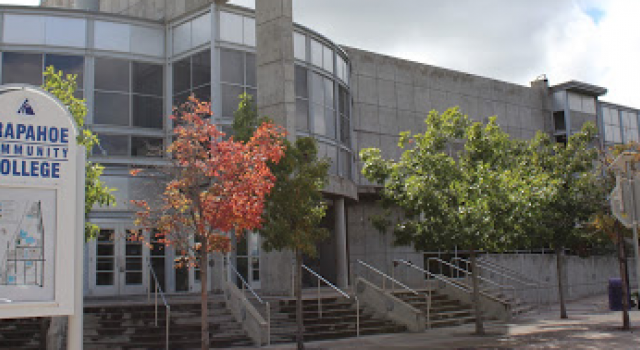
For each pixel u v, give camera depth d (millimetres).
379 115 32438
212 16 23875
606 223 18875
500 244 18172
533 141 22297
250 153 11922
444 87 35938
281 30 19844
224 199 11641
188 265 12516
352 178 28688
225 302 17875
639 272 7227
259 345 15484
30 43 23359
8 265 6770
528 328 19031
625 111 47531
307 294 21406
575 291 31812
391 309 18984
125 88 24531
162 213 12227
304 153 15258
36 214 6992
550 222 21000
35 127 7086
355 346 15359
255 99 24391
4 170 6859
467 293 22359
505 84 39875
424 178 17312
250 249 23438
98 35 24328
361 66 32188
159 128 24984
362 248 30359
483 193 17219
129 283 22297
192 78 24453
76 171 7348
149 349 14977
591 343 14977
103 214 22266
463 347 14867
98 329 15500
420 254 31719
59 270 6996
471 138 18031
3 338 15070
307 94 25547
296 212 14219
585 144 21469
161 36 25641
